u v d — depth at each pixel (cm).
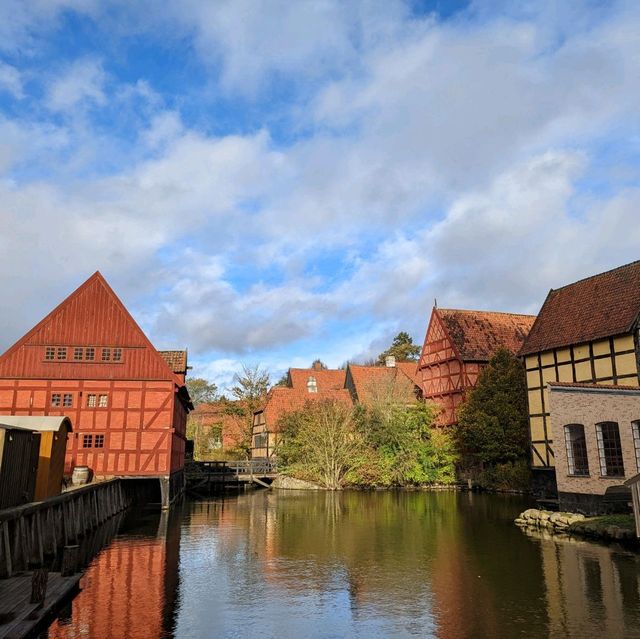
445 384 4425
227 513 2636
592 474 2023
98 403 2842
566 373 2736
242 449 5591
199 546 1747
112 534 1991
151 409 2864
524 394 3403
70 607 1085
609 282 2742
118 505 2673
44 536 1474
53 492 1745
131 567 1445
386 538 1864
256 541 1833
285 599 1148
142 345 2931
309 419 4106
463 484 3909
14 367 2814
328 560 1525
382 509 2723
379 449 3978
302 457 4166
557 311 2978
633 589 1162
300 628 967
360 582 1281
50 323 2889
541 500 2412
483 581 1265
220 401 6009
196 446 6562
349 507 2842
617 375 2447
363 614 1045
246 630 957
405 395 4397
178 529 2109
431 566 1432
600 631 923
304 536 1928
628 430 1908
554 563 1421
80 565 1466
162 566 1457
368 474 3922
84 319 2917
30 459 1606
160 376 2900
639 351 2342
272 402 4903
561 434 2170
